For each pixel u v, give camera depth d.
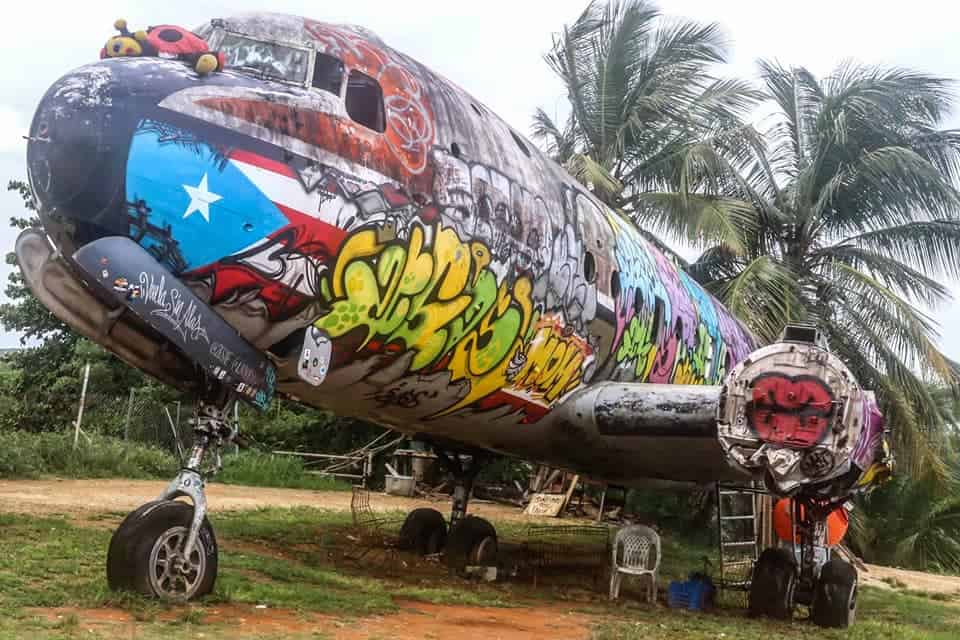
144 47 6.76
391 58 8.02
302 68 7.19
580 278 9.81
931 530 26.52
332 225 6.93
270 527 12.49
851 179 24.73
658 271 12.29
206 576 6.39
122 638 5.07
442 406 8.84
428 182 7.73
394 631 6.37
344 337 7.29
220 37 7.21
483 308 8.32
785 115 26.95
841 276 23.86
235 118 6.61
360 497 20.66
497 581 10.59
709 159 24.17
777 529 11.48
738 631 8.34
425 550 11.90
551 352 9.40
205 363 6.43
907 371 23.50
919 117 25.16
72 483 19.42
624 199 25.62
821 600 9.62
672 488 12.29
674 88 26.44
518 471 27.66
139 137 6.20
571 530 17.11
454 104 8.52
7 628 5.14
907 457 23.16
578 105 27.28
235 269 6.50
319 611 6.71
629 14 26.75
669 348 12.20
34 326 30.28
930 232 23.89
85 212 6.13
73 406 28.94
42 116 6.23
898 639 9.09
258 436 29.11
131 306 6.10
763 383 8.20
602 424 9.98
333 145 7.07
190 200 6.30
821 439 8.02
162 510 6.22
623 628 7.72
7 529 9.41
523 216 8.86
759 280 22.14
